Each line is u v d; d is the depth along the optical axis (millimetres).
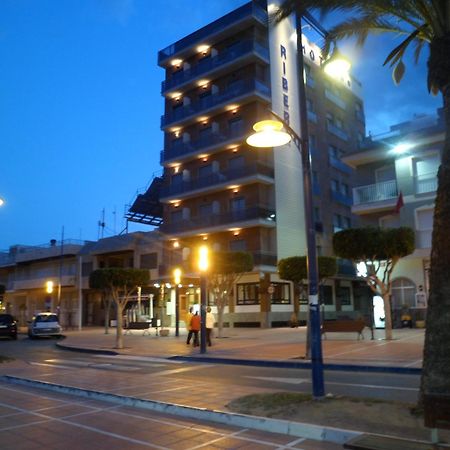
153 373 13742
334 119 50125
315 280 8344
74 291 54375
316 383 7891
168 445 6027
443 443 5359
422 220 28641
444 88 7320
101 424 7176
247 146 40250
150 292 44281
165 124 46188
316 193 44500
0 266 66000
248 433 6523
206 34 44094
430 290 6793
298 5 9438
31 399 9344
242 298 38781
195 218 42812
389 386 10406
